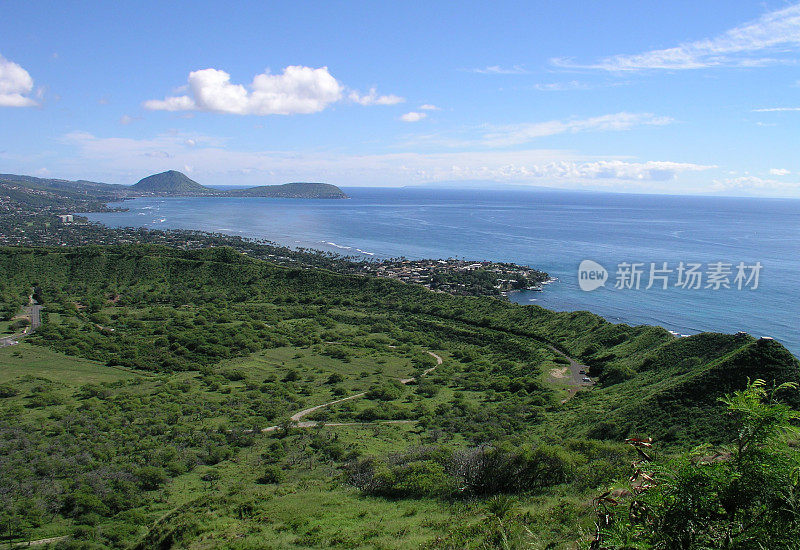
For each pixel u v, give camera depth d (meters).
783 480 4.25
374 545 13.27
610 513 5.04
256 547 14.92
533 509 13.38
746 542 4.12
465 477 18.84
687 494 4.42
